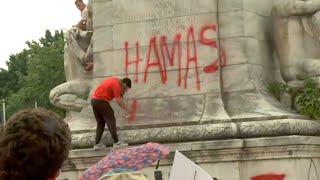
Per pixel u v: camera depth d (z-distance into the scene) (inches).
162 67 759.7
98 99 724.7
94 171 275.7
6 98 4151.1
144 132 735.7
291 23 765.9
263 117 705.0
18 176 164.1
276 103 743.7
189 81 746.2
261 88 746.2
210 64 741.3
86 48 852.0
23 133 164.9
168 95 753.0
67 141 169.8
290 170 678.5
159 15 764.0
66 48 866.8
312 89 743.1
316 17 753.0
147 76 764.6
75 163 751.1
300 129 693.3
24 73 4557.1
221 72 743.7
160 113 751.7
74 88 848.9
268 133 690.2
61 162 168.9
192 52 748.6
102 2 796.0
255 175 686.5
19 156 164.2
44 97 3371.1
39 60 3395.7
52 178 168.2
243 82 735.1
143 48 768.9
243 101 729.6
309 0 759.7
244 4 745.0
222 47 746.2
